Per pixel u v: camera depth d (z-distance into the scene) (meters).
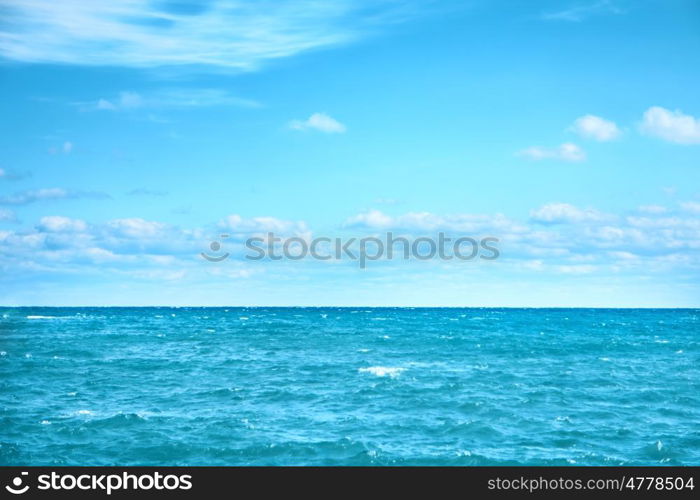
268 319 156.62
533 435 29.91
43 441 28.36
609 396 39.25
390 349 69.62
